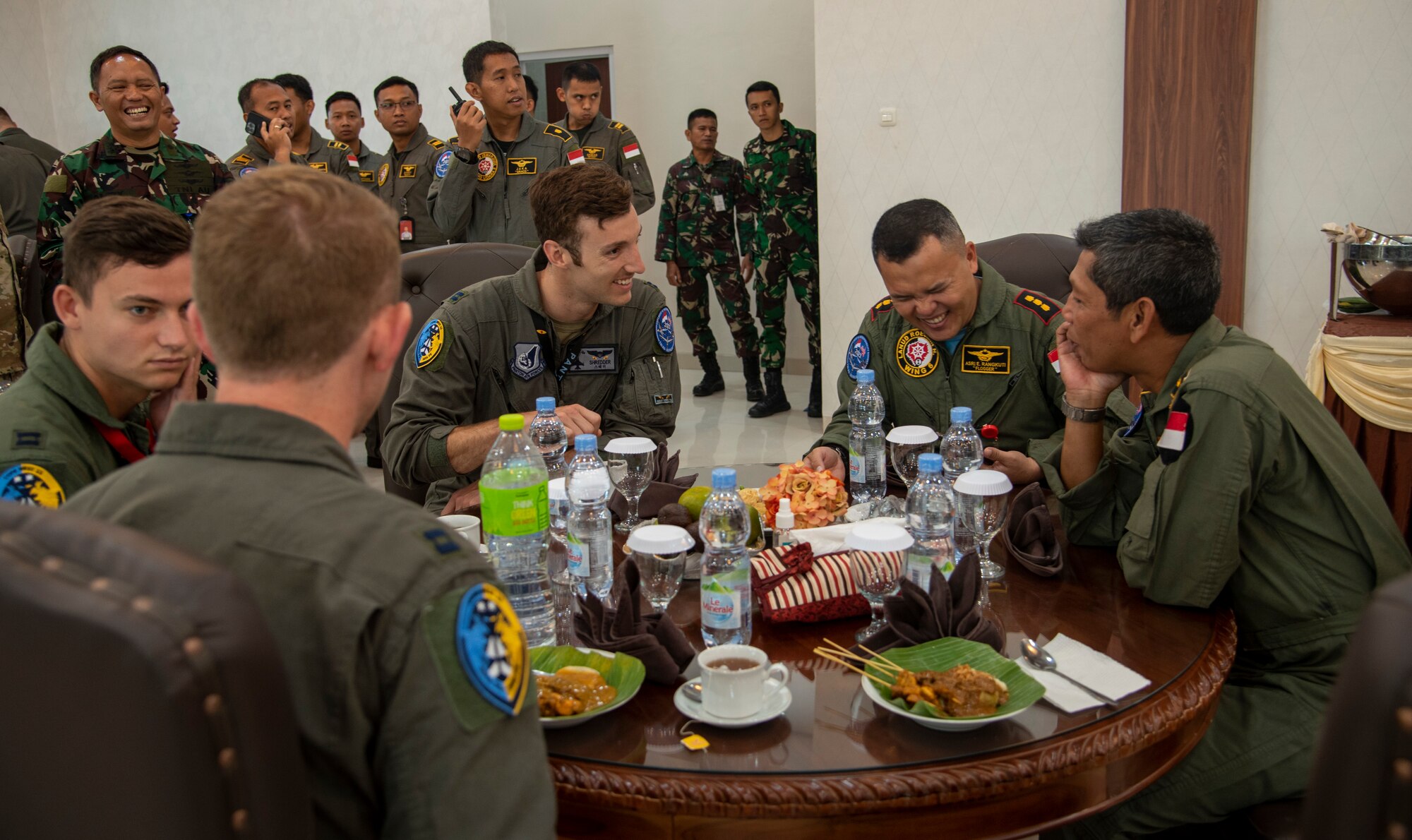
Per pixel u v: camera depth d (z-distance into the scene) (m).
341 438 0.87
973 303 2.23
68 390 1.49
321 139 5.88
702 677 1.15
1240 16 4.02
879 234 2.13
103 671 0.58
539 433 2.06
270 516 0.78
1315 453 1.50
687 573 1.60
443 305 2.29
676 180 6.13
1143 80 4.20
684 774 1.06
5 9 7.14
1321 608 1.53
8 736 0.64
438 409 2.23
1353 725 0.50
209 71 6.92
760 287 5.77
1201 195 4.19
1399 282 2.91
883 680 1.18
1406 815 0.47
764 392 6.26
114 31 7.13
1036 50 4.41
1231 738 1.44
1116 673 1.24
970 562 1.37
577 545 1.48
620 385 2.41
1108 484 1.68
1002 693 1.13
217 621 0.59
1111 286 1.58
